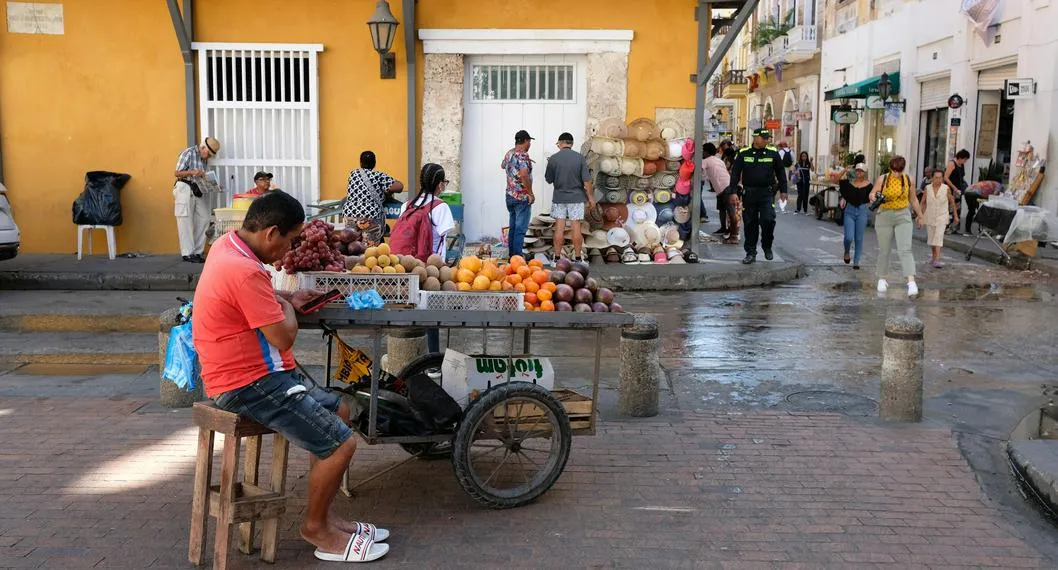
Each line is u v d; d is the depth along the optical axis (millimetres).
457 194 12922
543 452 5699
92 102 13562
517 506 4953
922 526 4801
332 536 4320
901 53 25109
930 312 10875
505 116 14039
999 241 16297
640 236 13797
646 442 6035
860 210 14641
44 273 11938
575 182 12719
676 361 8398
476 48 13555
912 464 5688
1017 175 18406
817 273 14180
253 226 4051
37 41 13438
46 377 7680
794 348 8945
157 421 6367
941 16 22531
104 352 8594
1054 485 5035
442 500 5062
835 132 31031
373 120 13656
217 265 4000
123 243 13859
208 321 4000
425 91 13609
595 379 5211
